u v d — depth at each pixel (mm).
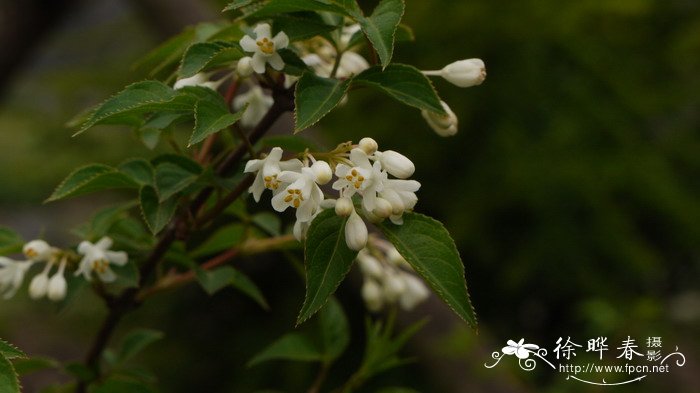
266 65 1837
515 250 6160
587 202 6016
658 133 6898
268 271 6695
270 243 2404
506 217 6207
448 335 3617
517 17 6137
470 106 6133
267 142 2031
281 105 1885
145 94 1691
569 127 6031
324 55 2188
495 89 6152
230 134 2229
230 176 1966
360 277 3801
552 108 6117
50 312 8156
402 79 1702
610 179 6070
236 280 2359
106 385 2271
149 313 7160
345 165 1640
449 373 3689
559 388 4203
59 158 7621
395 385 5707
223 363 6621
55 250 2287
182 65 1739
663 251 6812
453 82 1987
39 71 9086
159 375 6613
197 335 6984
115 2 9875
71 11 6469
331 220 1663
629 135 6191
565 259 6039
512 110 6117
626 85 6234
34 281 2236
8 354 1413
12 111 8617
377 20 1695
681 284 7430
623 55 6418
